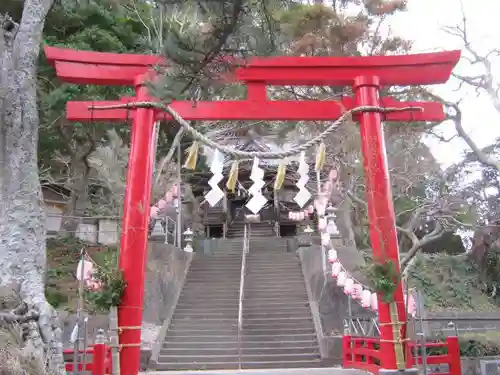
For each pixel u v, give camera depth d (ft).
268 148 71.87
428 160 56.90
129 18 66.80
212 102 32.45
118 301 26.27
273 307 51.21
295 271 59.62
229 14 14.75
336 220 65.67
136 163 29.45
